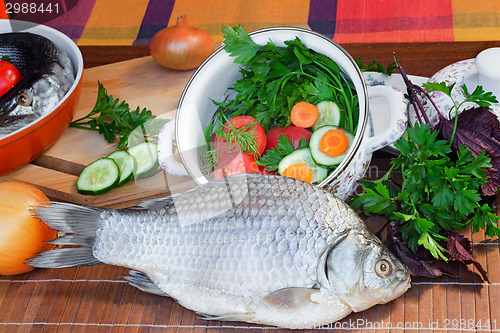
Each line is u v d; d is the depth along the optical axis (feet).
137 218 2.21
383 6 3.30
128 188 2.56
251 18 3.36
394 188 2.35
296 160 2.40
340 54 2.39
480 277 2.23
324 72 2.55
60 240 2.23
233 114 2.57
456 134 2.29
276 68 2.52
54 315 2.33
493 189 2.24
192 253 2.16
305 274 2.08
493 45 2.79
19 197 2.38
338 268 2.06
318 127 2.50
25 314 2.34
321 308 2.10
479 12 3.19
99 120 2.71
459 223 2.25
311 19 3.32
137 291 2.34
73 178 2.63
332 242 2.08
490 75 2.26
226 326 2.23
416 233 2.23
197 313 2.26
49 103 2.61
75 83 2.62
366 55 2.85
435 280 2.24
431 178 2.23
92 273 2.40
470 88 2.37
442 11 3.22
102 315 2.31
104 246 2.22
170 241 2.18
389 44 2.87
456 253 2.21
